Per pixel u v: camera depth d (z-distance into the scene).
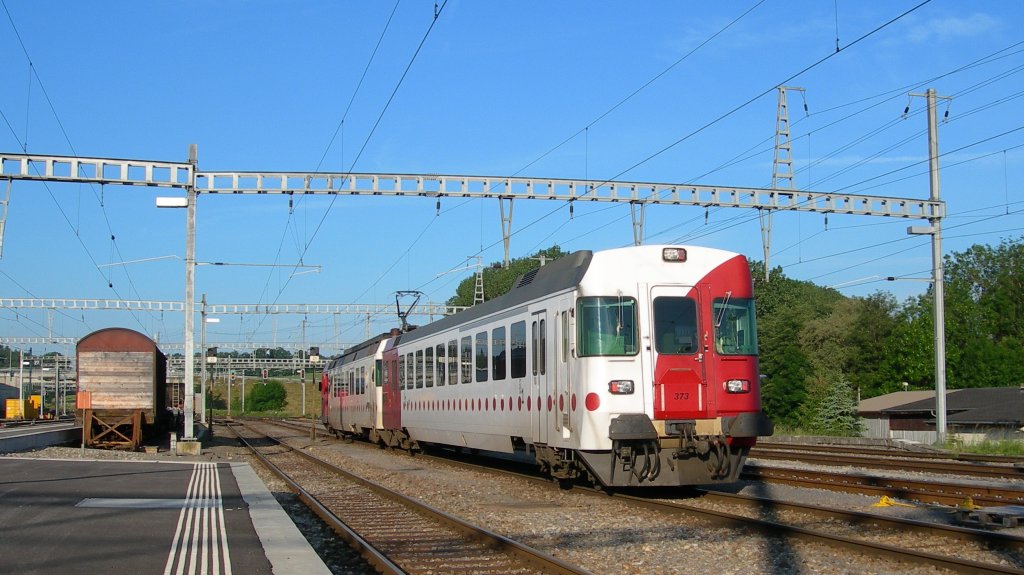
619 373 14.34
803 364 61.53
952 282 74.81
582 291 14.77
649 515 13.15
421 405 25.55
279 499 16.53
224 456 29.33
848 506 13.90
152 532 11.34
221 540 10.73
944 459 24.09
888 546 9.56
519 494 16.44
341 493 17.70
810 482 16.66
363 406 34.34
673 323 14.66
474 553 10.70
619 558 10.07
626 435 13.94
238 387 130.75
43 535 11.09
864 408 57.28
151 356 32.59
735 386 14.71
